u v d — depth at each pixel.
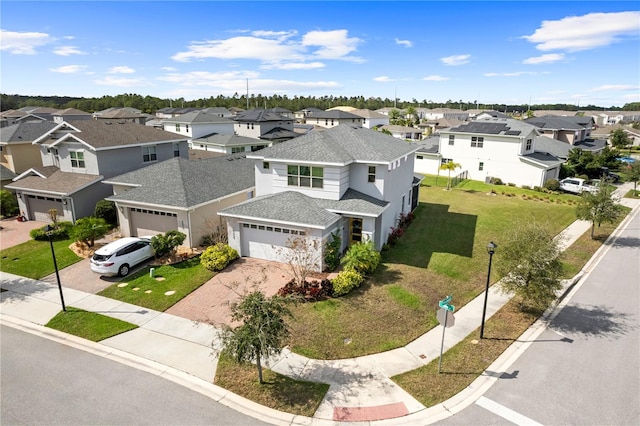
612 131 72.56
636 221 31.44
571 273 21.09
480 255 22.86
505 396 11.52
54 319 15.68
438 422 10.51
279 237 20.39
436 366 12.91
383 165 21.92
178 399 11.30
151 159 32.53
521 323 15.86
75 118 80.69
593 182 42.19
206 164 28.34
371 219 20.53
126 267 19.56
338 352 13.52
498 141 44.06
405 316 15.84
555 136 55.81
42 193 27.52
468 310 16.84
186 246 22.78
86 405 11.09
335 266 20.08
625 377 12.43
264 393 11.52
